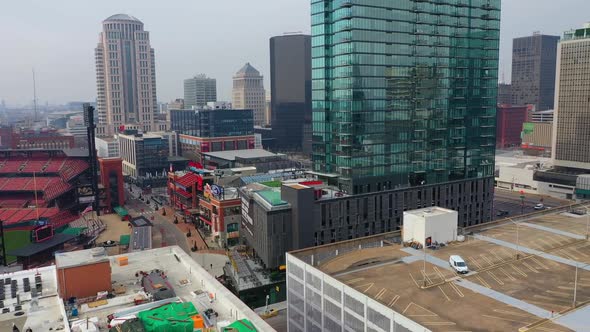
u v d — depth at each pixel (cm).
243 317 6109
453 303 7312
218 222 18912
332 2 16662
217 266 16238
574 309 6975
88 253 7694
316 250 10075
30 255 15288
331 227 15500
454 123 18400
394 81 16775
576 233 10925
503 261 9181
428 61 17512
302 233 14625
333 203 15500
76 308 6694
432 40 17538
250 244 16812
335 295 8288
